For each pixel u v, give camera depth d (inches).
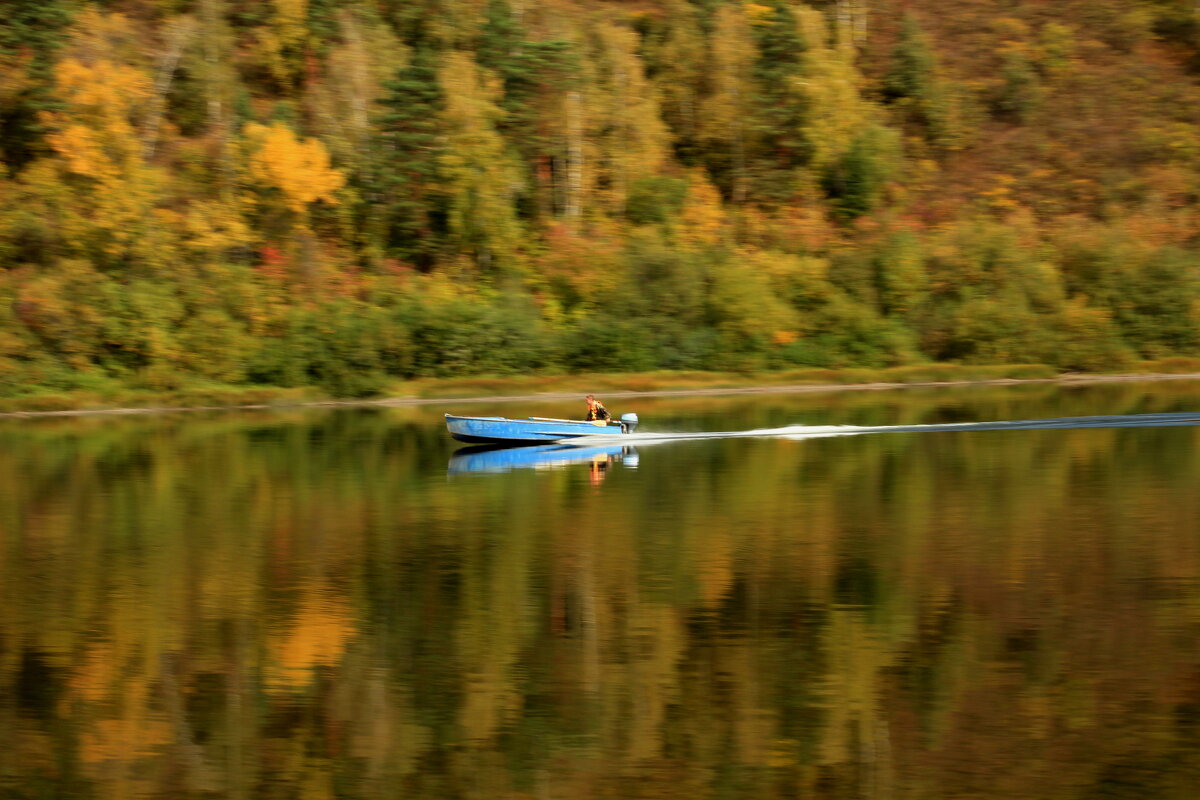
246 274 3619.6
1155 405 2738.7
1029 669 807.1
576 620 943.0
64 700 788.6
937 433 2185.0
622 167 4416.8
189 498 1572.3
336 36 4623.5
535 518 1378.0
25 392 3206.2
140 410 3134.8
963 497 1462.8
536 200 4355.3
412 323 3570.4
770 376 3693.4
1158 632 877.8
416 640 898.7
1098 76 5438.0
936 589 1011.9
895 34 5570.9
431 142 4109.3
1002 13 5807.1
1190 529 1235.2
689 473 1721.2
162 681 821.2
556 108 4372.5
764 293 3917.3
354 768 682.2
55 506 1525.6
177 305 3462.1
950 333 3917.3
